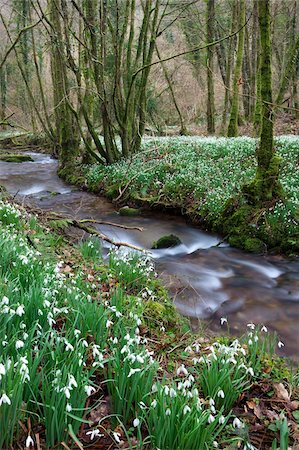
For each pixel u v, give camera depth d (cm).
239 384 407
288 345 582
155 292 670
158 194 1316
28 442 278
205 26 2630
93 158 1862
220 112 3638
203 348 499
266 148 1022
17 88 3975
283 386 427
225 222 1064
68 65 1656
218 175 1295
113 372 385
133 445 326
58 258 719
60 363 355
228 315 674
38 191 1617
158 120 3219
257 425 374
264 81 955
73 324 401
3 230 690
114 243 872
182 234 1102
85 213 1302
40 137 3008
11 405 295
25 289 451
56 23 1631
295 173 1198
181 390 366
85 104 1786
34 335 406
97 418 349
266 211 1011
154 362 371
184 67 3534
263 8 907
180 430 309
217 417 323
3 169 2114
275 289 779
